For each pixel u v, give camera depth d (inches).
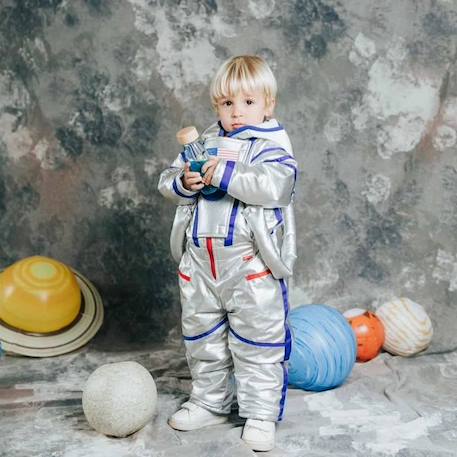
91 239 132.1
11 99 129.9
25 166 131.5
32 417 96.3
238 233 87.9
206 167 86.6
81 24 126.9
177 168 94.3
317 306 109.7
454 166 126.0
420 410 99.5
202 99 127.4
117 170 130.0
